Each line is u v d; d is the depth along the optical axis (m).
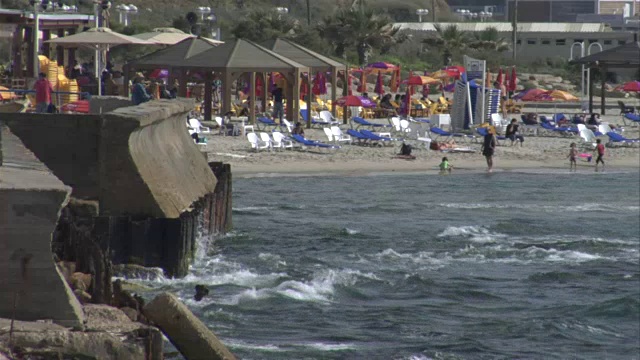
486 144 166.50
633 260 102.88
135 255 79.25
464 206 135.12
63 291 46.28
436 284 89.06
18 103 110.81
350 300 81.81
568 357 70.62
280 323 72.75
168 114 95.88
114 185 82.00
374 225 118.12
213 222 100.44
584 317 81.50
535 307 83.69
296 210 127.94
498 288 89.69
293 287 83.06
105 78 186.25
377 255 101.12
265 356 64.00
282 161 166.12
